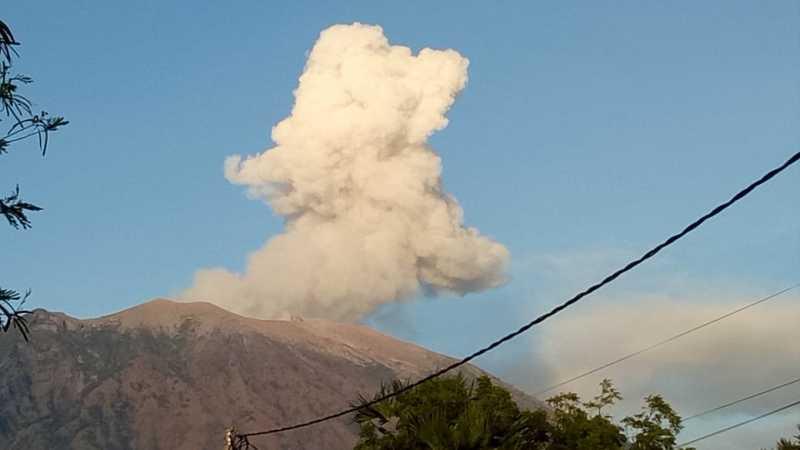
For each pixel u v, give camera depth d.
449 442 35.53
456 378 39.91
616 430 42.50
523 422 39.34
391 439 38.31
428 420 36.88
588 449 40.91
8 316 14.58
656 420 44.44
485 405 38.47
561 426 41.81
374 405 39.69
